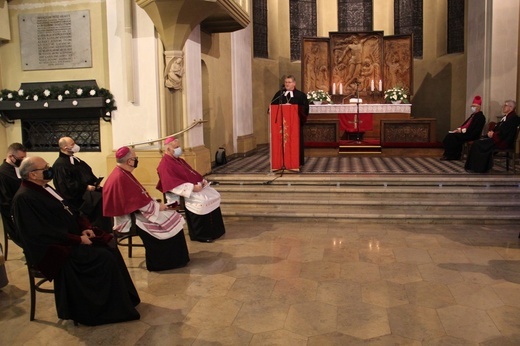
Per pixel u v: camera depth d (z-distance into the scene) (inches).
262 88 655.1
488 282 217.2
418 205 333.7
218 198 296.0
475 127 451.8
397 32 693.9
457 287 212.1
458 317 182.5
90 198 285.1
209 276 231.9
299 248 273.0
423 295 203.9
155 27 355.6
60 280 179.5
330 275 229.6
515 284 214.4
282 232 306.5
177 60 356.5
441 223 320.2
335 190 351.6
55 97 367.2
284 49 689.0
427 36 668.1
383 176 368.5
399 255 257.3
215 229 292.8
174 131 369.7
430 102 668.1
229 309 194.4
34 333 178.4
